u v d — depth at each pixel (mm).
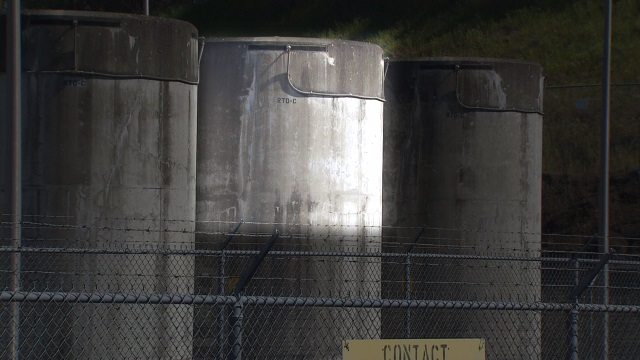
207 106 29078
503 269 32906
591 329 20938
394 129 33312
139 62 26156
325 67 29109
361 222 29703
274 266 28266
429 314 30250
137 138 26109
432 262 32656
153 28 26453
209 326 24609
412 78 33281
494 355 23688
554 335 26266
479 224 33062
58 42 25609
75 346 24047
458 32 73562
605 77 34625
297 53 28953
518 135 33781
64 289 25094
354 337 27844
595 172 58250
